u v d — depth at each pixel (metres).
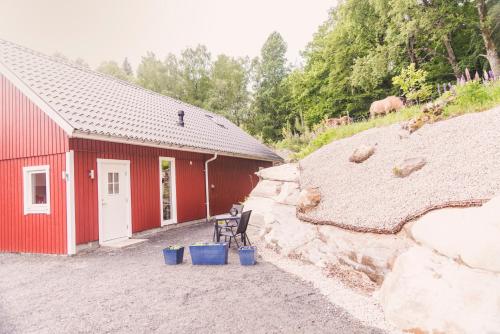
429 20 16.06
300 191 8.62
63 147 8.52
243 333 3.76
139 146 10.97
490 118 6.56
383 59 17.89
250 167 19.08
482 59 19.22
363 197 6.72
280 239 7.67
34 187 9.37
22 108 9.37
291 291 5.07
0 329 4.13
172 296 5.03
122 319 4.27
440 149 6.64
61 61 13.02
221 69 51.78
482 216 3.80
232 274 6.05
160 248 8.70
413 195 5.72
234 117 46.00
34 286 5.86
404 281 4.12
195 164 13.94
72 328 4.07
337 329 3.82
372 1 17.91
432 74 19.64
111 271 6.59
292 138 24.58
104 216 9.48
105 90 13.01
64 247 8.39
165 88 49.12
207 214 14.39
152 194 11.39
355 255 5.47
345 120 14.64
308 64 33.09
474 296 3.36
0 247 9.54
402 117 9.66
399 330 3.77
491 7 16.86
